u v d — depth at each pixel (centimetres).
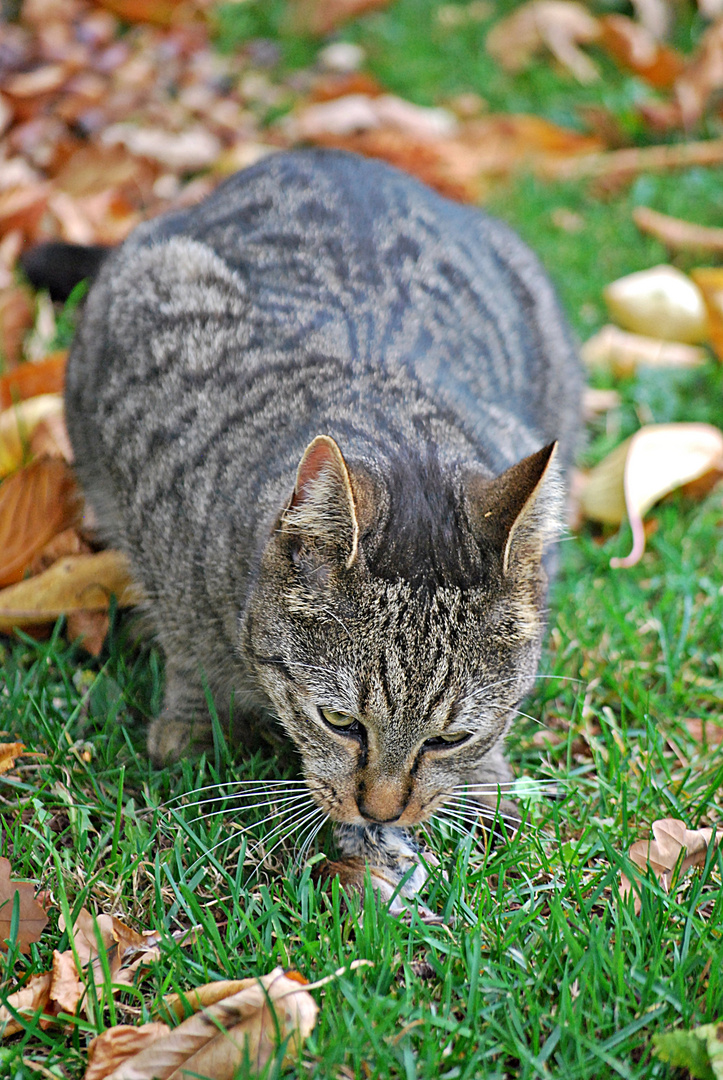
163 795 441
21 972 363
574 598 546
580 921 383
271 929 379
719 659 520
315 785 404
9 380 601
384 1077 328
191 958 370
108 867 397
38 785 434
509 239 616
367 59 954
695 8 1009
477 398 490
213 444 445
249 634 404
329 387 443
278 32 970
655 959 358
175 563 446
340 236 523
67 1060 338
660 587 569
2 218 709
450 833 430
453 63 959
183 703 461
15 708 459
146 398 475
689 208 836
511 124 880
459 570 378
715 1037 327
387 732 380
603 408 677
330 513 365
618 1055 340
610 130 906
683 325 709
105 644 507
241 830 419
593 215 825
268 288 488
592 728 493
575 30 968
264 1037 328
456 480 398
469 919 381
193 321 481
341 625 373
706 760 469
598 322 740
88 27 880
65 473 530
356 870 400
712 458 595
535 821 433
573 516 602
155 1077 324
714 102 924
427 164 836
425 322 499
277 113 881
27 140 775
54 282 661
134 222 748
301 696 390
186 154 806
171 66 887
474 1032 341
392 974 358
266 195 544
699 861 411
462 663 379
